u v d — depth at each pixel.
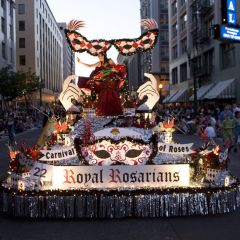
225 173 8.25
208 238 6.45
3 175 12.40
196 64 46.72
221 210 7.84
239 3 32.50
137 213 7.56
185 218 7.55
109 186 8.09
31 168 8.09
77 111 12.55
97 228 6.98
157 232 6.75
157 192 7.63
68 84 12.69
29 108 50.78
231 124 18.00
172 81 66.06
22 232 6.81
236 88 36.81
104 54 12.11
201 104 45.94
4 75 42.38
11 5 57.34
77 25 11.90
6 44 53.91
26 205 7.57
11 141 25.11
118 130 8.91
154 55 78.69
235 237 6.49
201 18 46.84
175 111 39.22
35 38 78.19
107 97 11.38
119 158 8.32
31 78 54.00
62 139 10.63
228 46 39.59
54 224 7.24
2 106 47.81
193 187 7.93
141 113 11.86
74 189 7.84
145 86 12.04
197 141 23.70
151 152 8.34
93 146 8.33
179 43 60.00
